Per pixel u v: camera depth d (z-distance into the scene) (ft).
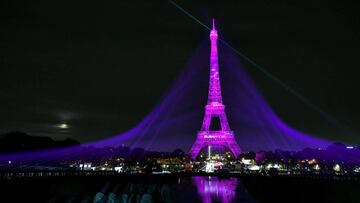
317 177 596.29
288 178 585.22
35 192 457.68
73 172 645.51
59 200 440.86
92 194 536.83
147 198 386.32
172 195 512.63
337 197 463.83
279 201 496.23
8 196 413.18
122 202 380.37
